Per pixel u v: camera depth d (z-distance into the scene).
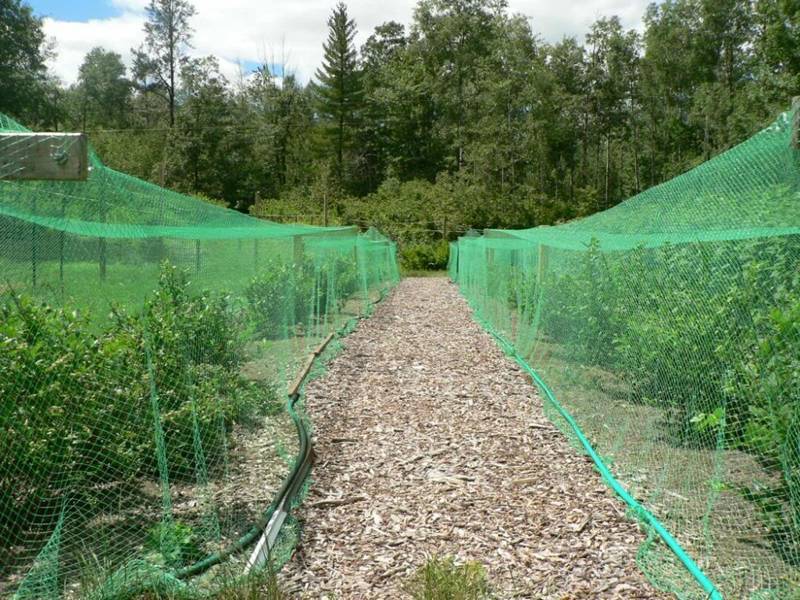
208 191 43.81
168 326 4.24
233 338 5.25
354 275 15.09
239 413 5.36
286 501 4.11
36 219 3.11
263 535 3.62
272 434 5.45
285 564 3.49
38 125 38.78
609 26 51.41
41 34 39.69
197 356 4.67
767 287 4.00
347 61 52.72
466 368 8.50
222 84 48.44
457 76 59.72
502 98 50.94
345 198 41.09
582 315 6.32
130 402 3.92
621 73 51.78
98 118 67.88
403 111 56.75
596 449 5.22
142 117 61.97
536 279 8.75
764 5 29.41
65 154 2.62
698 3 50.28
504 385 7.55
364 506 4.23
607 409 5.56
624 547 3.67
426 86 56.97
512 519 4.04
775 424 3.37
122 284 3.98
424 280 25.81
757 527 3.76
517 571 3.41
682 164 46.69
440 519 4.04
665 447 4.79
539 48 53.84
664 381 4.80
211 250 5.32
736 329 4.08
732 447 3.80
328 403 6.70
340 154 53.66
